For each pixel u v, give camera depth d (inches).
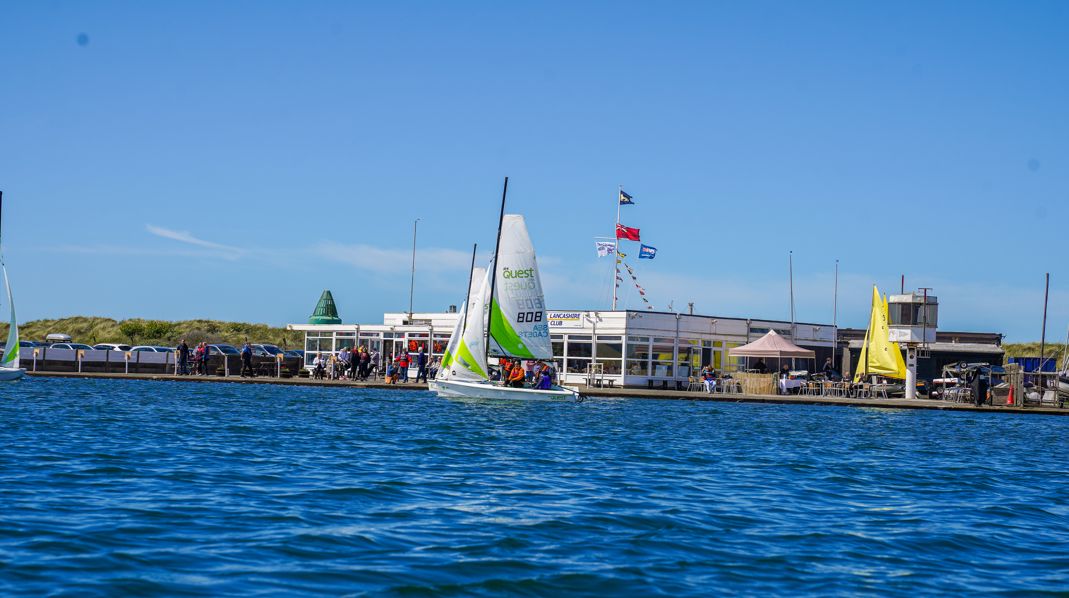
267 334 4862.2
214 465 816.3
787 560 506.9
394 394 2048.5
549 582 447.2
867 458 1025.5
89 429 1118.4
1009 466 992.2
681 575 468.4
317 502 639.8
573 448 1035.3
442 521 583.2
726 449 1070.4
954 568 502.3
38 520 551.5
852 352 2874.0
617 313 2440.9
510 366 1888.5
